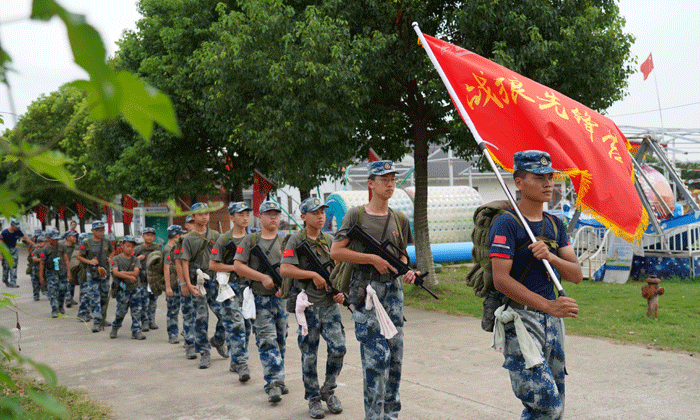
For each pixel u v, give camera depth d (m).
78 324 10.98
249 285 5.68
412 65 10.46
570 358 6.50
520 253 3.34
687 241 14.05
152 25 18.44
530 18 9.94
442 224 19.70
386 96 11.79
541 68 9.84
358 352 7.42
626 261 13.45
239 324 6.41
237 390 5.96
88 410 5.22
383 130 13.13
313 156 10.70
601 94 10.33
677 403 4.91
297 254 5.17
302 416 5.04
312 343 5.06
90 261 10.35
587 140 4.74
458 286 12.90
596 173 4.62
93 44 0.41
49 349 8.48
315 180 11.26
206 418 5.08
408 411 4.96
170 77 17.41
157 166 18.20
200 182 19.20
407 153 13.88
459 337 7.88
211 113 12.20
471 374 6.05
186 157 18.38
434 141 12.79
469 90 5.38
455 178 36.03
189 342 7.64
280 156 10.51
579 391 5.31
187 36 17.02
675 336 7.36
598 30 10.02
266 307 5.66
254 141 10.66
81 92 0.49
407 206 18.64
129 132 19.75
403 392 5.50
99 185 21.31
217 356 7.80
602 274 13.93
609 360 6.37
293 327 9.30
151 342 9.02
